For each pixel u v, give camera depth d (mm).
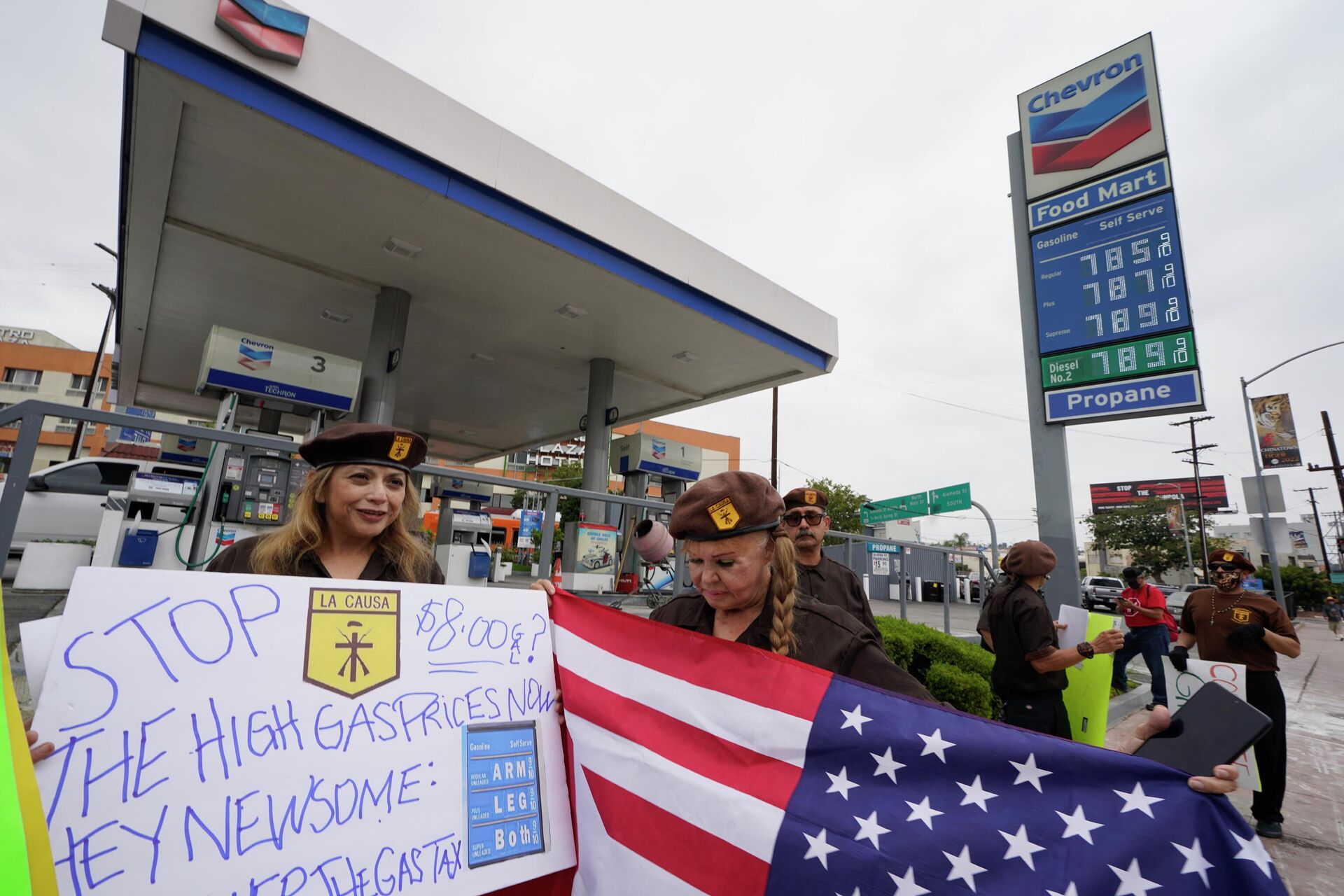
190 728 1074
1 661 908
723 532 1332
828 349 9469
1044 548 3219
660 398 12180
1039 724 3078
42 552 5543
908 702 1234
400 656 1331
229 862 1034
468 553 9234
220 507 5723
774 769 1247
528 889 1396
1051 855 1030
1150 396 6656
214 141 4984
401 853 1178
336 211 5957
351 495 1600
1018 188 7934
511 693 1452
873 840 1121
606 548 8953
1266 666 3971
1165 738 1093
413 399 13656
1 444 28141
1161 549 37312
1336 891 3217
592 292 7535
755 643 1457
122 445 18266
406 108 5219
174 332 9766
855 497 29406
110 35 4000
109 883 950
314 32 4730
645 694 1422
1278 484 18109
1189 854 959
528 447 18156
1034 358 7492
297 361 6414
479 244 6480
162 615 1112
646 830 1281
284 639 1211
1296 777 5180
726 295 7941
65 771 965
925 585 21953
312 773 1148
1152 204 6965
